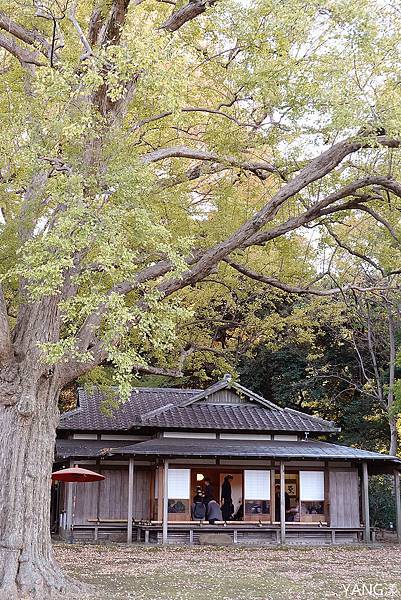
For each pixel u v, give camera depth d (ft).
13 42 40.88
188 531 68.64
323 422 77.25
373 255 48.75
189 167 50.19
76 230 28.73
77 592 33.45
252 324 63.72
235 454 67.72
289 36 36.94
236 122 42.16
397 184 40.68
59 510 79.15
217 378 104.94
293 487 73.51
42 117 31.65
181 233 41.73
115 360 29.43
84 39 31.99
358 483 74.84
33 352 34.37
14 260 35.91
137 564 49.78
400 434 97.66
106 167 32.19
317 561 54.39
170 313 31.37
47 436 34.94
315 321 71.61
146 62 29.30
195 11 38.78
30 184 37.42
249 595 36.40
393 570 48.44
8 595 30.42
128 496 69.46
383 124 36.47
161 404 83.56
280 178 44.32
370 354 102.01
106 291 35.76
